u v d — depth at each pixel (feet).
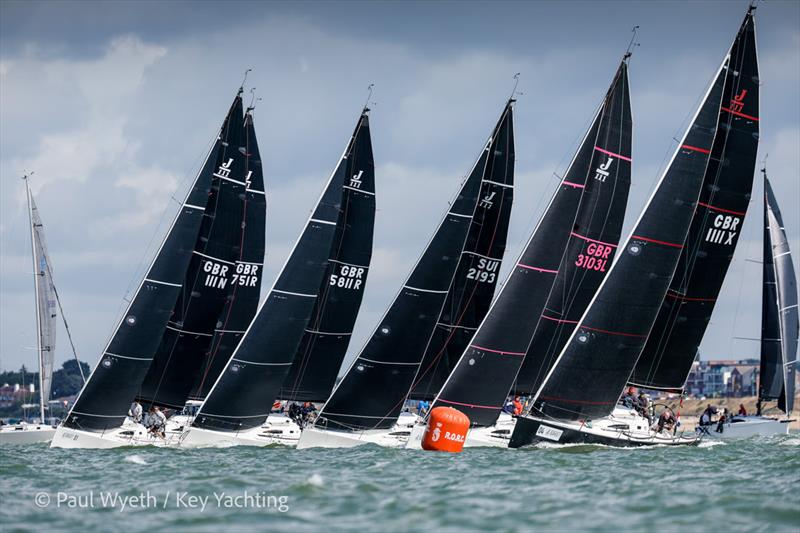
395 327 509.76
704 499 289.53
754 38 508.53
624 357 477.36
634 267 477.36
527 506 278.87
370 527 250.78
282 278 517.96
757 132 512.63
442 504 280.72
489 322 498.69
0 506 285.23
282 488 310.65
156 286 509.35
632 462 401.90
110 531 248.73
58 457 441.27
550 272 501.97
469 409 496.23
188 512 272.72
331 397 503.61
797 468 374.22
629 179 513.04
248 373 510.58
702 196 512.63
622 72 509.76
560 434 469.16
